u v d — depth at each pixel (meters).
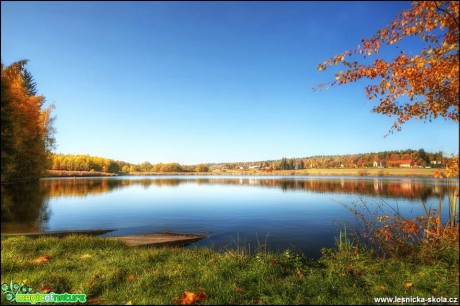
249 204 35.88
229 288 5.74
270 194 50.91
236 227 20.58
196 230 19.64
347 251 7.97
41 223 21.12
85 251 9.57
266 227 20.38
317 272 6.70
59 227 19.97
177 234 17.97
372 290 5.70
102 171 162.50
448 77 6.30
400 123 7.70
